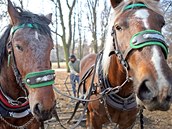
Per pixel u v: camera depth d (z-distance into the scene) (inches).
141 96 33.4
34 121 45.7
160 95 30.4
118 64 45.1
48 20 39.9
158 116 95.7
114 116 51.8
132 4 39.3
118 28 39.5
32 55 35.0
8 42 39.5
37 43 35.5
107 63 49.1
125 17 38.0
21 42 35.7
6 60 41.5
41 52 35.2
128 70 38.5
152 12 37.5
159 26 36.8
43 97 34.2
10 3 38.7
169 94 30.1
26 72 35.5
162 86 30.3
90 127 57.2
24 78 36.4
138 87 33.2
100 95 50.1
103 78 51.1
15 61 37.7
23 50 35.6
